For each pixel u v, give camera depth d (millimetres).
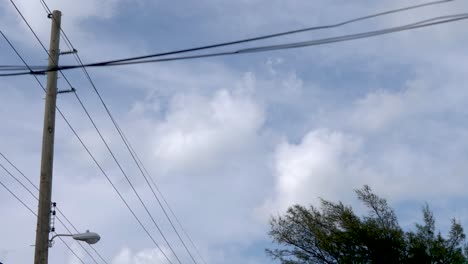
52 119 17219
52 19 17391
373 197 30281
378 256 29734
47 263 16359
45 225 16484
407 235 30047
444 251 29406
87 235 17469
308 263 30406
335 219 30359
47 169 16859
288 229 30844
